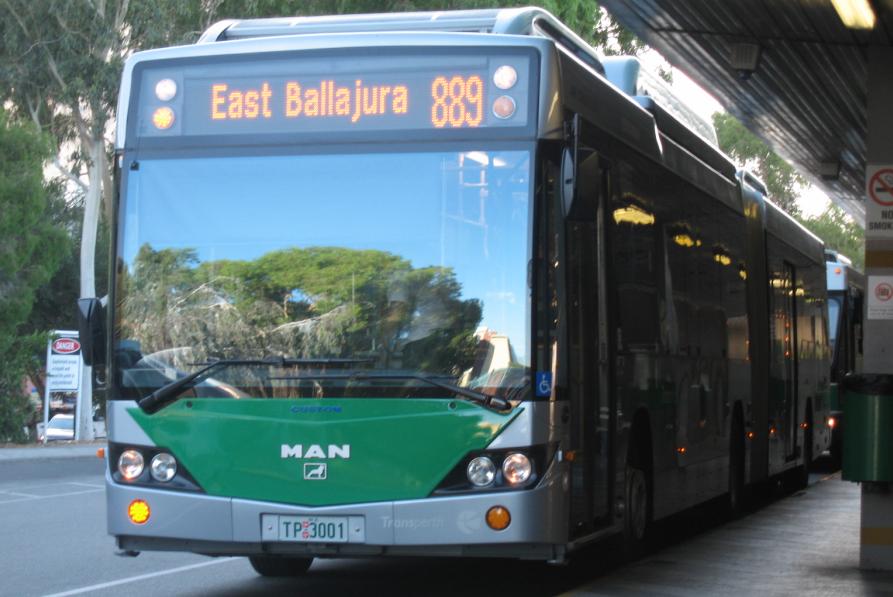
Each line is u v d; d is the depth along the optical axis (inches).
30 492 860.6
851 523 587.2
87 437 1662.2
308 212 349.1
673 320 473.7
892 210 454.0
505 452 330.3
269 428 338.3
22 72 1562.5
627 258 410.9
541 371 335.3
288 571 442.6
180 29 1588.3
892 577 407.8
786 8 526.6
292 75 355.3
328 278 345.4
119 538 349.7
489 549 331.0
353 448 334.6
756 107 769.6
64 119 1726.1
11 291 1561.3
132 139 360.2
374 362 338.6
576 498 351.6
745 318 627.2
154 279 352.5
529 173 342.0
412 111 349.4
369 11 1481.3
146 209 356.2
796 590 378.9
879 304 453.1
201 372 343.6
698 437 514.3
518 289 337.7
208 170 355.3
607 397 383.2
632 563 423.5
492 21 387.5
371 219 346.3
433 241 343.6
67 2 1526.8
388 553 332.8
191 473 341.4
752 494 762.8
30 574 461.4
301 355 342.6
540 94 345.1
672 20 573.0
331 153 350.9
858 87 694.5
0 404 1601.9
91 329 354.3
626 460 405.1
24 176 1519.4
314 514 334.0
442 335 338.0
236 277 349.4
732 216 605.0
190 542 342.3
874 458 427.8
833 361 1088.2
